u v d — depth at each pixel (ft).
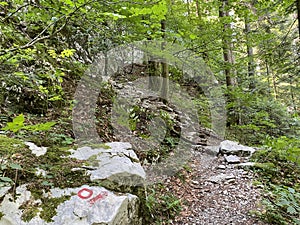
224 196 13.05
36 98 12.51
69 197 6.59
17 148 7.82
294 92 32.58
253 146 22.43
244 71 31.12
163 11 7.59
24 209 6.00
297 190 14.39
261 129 25.71
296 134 25.49
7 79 11.19
